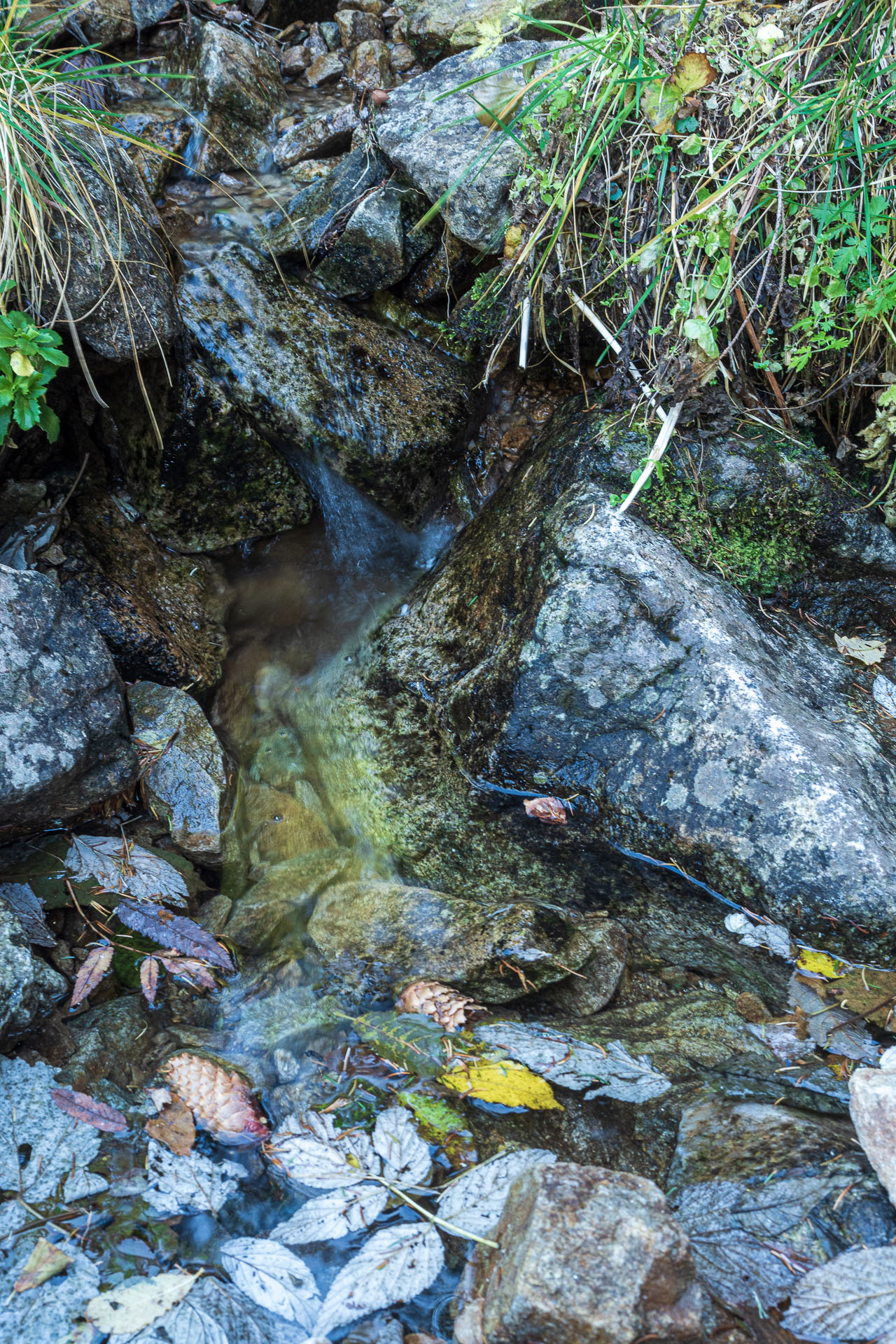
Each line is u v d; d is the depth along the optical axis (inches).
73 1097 68.4
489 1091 72.6
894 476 107.4
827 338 101.0
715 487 105.8
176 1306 57.1
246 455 117.3
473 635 112.2
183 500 117.7
